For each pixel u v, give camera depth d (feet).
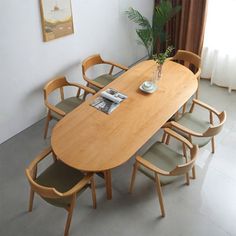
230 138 12.50
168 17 14.76
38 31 11.30
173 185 10.53
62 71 13.11
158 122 9.59
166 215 9.62
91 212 9.64
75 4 12.14
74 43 12.96
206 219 9.53
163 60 11.15
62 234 9.06
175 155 9.70
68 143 8.82
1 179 10.68
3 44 10.39
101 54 14.74
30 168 8.31
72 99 12.23
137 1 15.37
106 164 8.21
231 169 11.16
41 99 12.78
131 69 12.21
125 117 9.75
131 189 10.13
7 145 12.00
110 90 10.91
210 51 15.40
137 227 9.28
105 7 13.58
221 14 14.20
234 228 9.30
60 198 8.26
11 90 11.41
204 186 10.53
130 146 8.73
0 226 9.25
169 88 11.14
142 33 15.06
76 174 9.07
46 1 10.98
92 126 9.39
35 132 12.61
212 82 15.75
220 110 14.01
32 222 9.37
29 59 11.49
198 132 10.60
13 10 10.18
